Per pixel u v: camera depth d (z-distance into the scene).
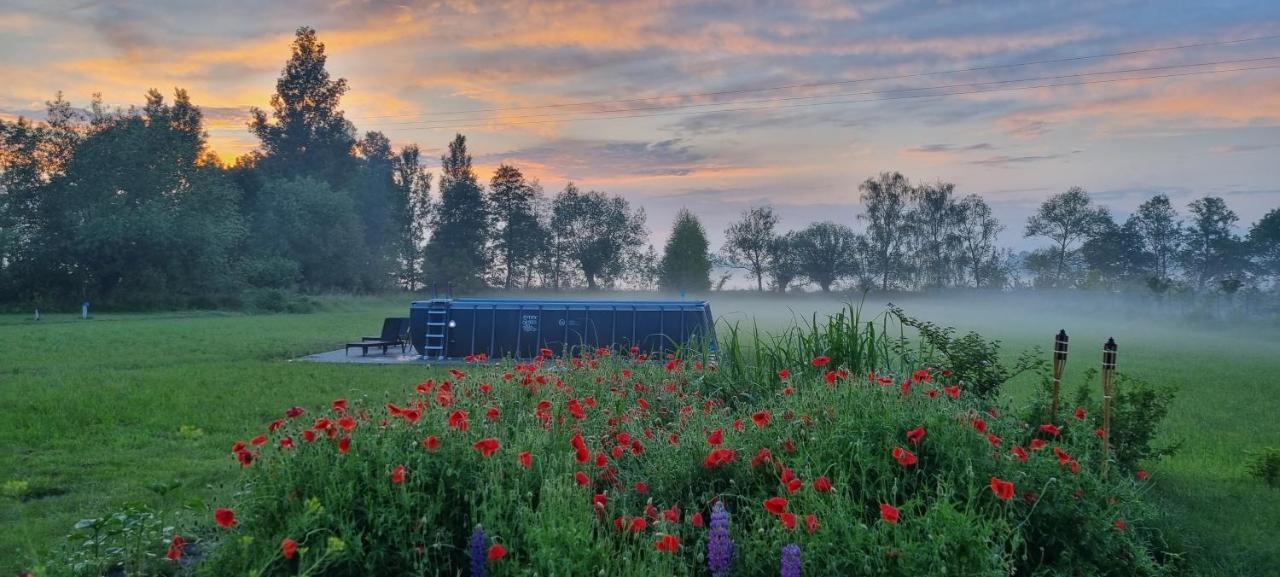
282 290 60.34
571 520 4.11
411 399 7.29
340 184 90.19
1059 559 4.59
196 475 8.34
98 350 23.44
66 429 10.91
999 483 4.10
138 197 57.12
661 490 5.19
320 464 4.73
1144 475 6.37
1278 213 70.81
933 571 3.82
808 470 4.67
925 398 5.78
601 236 103.62
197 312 50.62
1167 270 79.06
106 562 4.90
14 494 7.52
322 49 91.69
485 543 4.16
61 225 54.91
